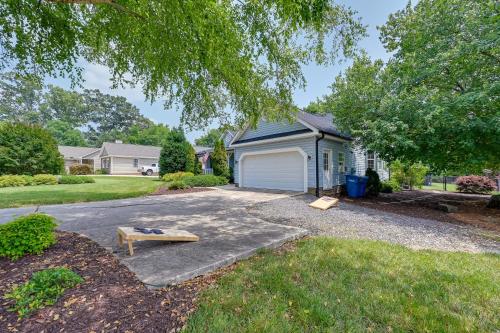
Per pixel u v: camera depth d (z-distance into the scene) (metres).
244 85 4.89
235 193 10.77
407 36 8.15
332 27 5.00
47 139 19.31
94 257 3.27
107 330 1.87
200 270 2.89
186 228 4.90
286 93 5.80
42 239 3.36
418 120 6.91
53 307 2.12
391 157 8.73
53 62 4.98
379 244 4.09
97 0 3.60
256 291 2.52
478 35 6.31
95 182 16.62
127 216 6.05
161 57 4.33
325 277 2.86
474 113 6.69
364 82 8.91
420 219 6.20
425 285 2.71
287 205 7.65
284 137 10.80
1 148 16.73
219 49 3.66
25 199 8.60
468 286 2.71
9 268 2.86
